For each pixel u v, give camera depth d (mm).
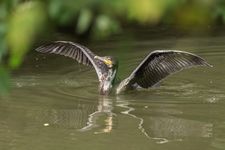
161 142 9703
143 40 19531
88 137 10094
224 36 20375
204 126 10617
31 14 3229
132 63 16844
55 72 15688
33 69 15922
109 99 12836
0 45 3268
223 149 9289
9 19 3244
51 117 11422
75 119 11227
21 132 10461
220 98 12797
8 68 4125
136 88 13578
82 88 13961
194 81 14523
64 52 13828
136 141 9781
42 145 9680
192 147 9414
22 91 13477
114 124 10844
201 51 18469
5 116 11547
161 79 13281
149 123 10875
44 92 13453
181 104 12281
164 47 18844
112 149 9344
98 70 13789
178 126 10672
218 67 16297
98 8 3199
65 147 9508
